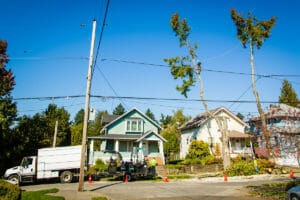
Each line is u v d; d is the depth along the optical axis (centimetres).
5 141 2841
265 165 3166
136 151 3753
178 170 3316
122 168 2681
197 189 1978
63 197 1525
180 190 1928
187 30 3678
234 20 3834
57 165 2625
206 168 3466
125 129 4212
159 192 1830
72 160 2662
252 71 3759
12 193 1086
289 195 1241
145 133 3962
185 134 5072
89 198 1533
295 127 2027
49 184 2494
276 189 1833
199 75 3666
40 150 2630
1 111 2773
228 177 2852
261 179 2689
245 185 2172
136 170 2691
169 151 5500
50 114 4928
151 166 2772
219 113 4603
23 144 2973
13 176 2528
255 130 2447
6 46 2958
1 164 2914
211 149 4406
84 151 1853
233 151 4347
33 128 3331
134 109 4294
